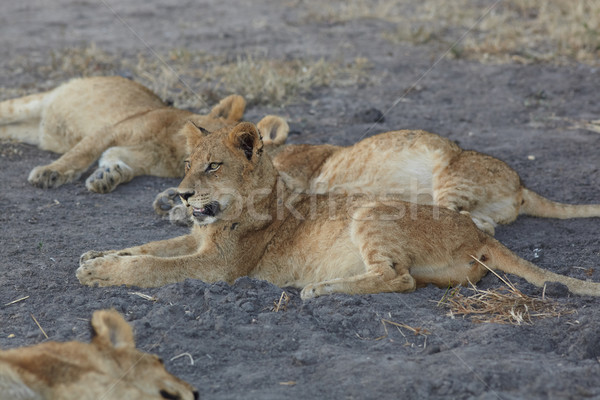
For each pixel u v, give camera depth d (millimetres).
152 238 10562
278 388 6559
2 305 8234
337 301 8359
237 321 7820
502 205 11398
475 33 23984
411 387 6473
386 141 11742
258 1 28953
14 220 10867
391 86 18938
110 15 26688
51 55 19594
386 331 7777
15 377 5527
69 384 5621
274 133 12969
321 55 21156
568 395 6422
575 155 14555
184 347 7223
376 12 26625
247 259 9531
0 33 23844
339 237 9273
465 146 14953
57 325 7762
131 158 12977
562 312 8172
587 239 10719
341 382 6605
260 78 17750
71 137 14164
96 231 10641
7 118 14500
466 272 9078
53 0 29672
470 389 6445
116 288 8727
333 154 12359
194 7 27969
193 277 9141
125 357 5855
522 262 8992
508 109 17531
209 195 9273
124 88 14078
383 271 8758
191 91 17375
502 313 8203
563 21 24297
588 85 19109
